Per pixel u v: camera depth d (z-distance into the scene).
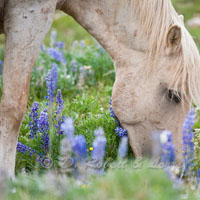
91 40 20.39
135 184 5.36
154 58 7.65
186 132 6.29
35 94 12.09
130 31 7.88
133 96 7.78
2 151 7.57
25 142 8.80
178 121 7.64
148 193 5.10
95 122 9.29
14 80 7.56
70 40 19.97
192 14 24.19
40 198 5.79
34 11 7.50
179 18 7.96
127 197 5.13
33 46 7.59
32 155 8.25
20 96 7.59
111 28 8.03
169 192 5.42
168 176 5.83
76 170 6.44
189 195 5.68
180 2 26.03
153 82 7.66
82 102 10.74
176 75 7.46
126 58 7.90
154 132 7.75
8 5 7.48
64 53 15.09
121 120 8.02
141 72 7.74
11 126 7.63
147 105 7.68
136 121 7.84
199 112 10.46
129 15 7.90
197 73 7.31
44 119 8.22
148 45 7.75
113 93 7.97
